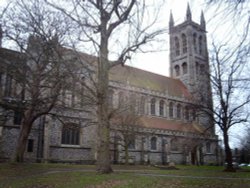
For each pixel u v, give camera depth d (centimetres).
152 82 7812
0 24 2920
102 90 2294
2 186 1830
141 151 6006
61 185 1748
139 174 2358
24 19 2894
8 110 3631
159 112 7269
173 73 9325
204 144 6750
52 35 2877
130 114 5072
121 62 2317
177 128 7138
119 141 5478
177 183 1648
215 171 3481
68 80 2959
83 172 2442
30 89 3219
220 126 3578
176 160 6694
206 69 3734
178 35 9425
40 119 4781
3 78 3716
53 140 4781
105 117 2283
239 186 1562
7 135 4366
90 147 5184
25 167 2977
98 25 2344
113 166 4125
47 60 3070
